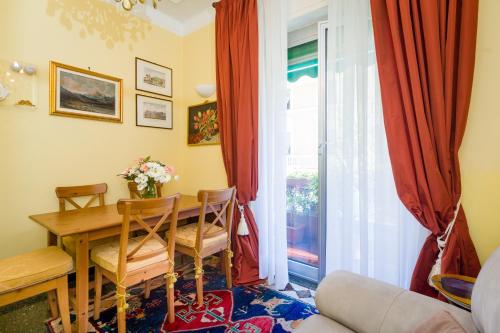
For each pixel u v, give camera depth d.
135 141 2.64
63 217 1.79
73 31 2.18
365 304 0.98
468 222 1.38
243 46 2.23
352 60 1.69
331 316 1.06
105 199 2.42
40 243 2.04
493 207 1.32
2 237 1.87
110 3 2.41
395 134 1.46
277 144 2.09
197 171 2.93
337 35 1.76
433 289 1.42
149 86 2.75
